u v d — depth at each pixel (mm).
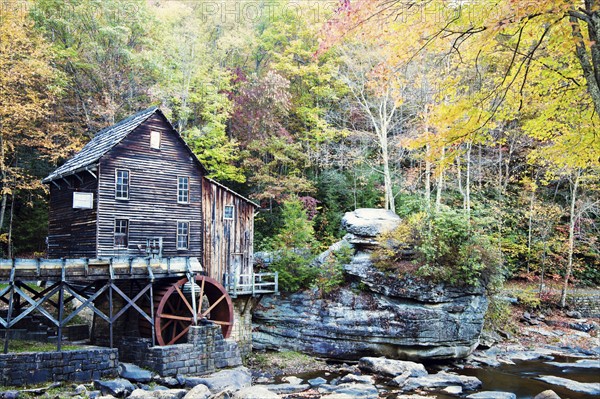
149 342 15883
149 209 19500
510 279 29719
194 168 21234
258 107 29672
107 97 25734
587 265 29438
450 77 11273
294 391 14859
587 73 8195
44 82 25641
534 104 10938
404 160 32469
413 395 14008
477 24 8453
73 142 25516
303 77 32906
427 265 18859
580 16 7750
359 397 13625
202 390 12320
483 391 14508
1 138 23438
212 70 31719
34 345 15398
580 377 16312
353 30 9188
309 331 20516
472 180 30250
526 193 28141
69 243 19734
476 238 19406
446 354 18547
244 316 20875
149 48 29906
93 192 18375
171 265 17156
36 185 23828
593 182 27656
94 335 17922
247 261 22547
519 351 20422
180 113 26969
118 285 18531
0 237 24500
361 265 20719
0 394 11438
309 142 32250
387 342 18828
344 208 31391
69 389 12711
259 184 29453
